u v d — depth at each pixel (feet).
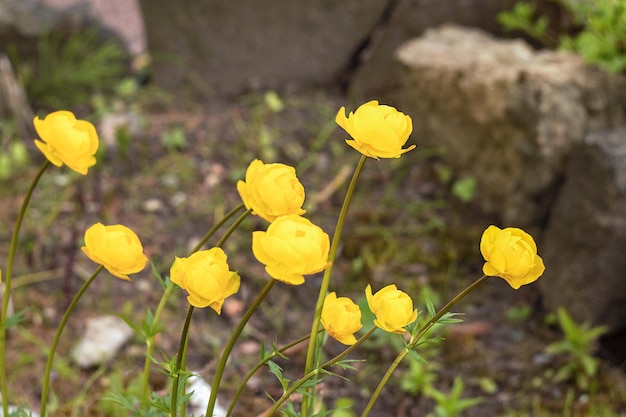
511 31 7.91
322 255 2.21
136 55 8.70
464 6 7.99
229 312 5.86
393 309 2.39
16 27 8.21
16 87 7.66
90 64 8.46
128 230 2.38
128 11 8.68
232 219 6.73
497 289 6.15
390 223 6.72
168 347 5.49
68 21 8.35
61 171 7.16
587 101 6.22
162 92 8.52
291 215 2.25
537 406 5.15
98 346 5.33
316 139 7.73
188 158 7.41
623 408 5.12
